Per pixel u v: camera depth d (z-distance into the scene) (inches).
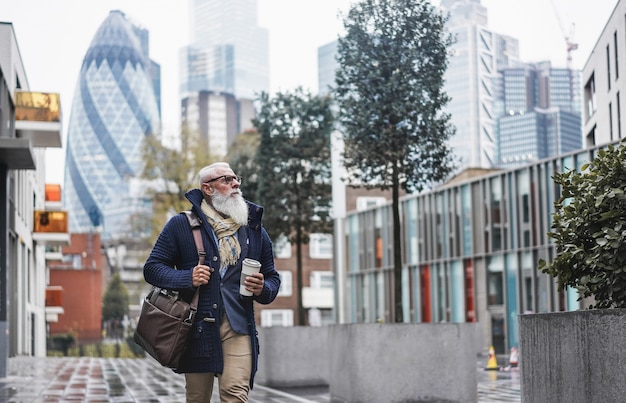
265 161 864.3
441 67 507.2
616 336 182.9
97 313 3752.5
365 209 1978.3
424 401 429.4
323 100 856.3
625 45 1326.3
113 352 2906.0
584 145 1763.0
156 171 2015.3
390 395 427.8
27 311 1699.1
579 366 197.0
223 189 213.2
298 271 842.2
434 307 1718.8
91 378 733.9
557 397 208.4
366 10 507.8
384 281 1905.8
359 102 508.7
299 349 636.7
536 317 222.4
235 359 206.8
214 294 206.8
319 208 861.8
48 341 3080.7
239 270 210.8
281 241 950.4
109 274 4719.5
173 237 212.4
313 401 506.6
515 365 1033.5
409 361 430.0
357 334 433.1
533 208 1433.3
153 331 204.1
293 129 860.0
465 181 1619.1
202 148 2031.3
